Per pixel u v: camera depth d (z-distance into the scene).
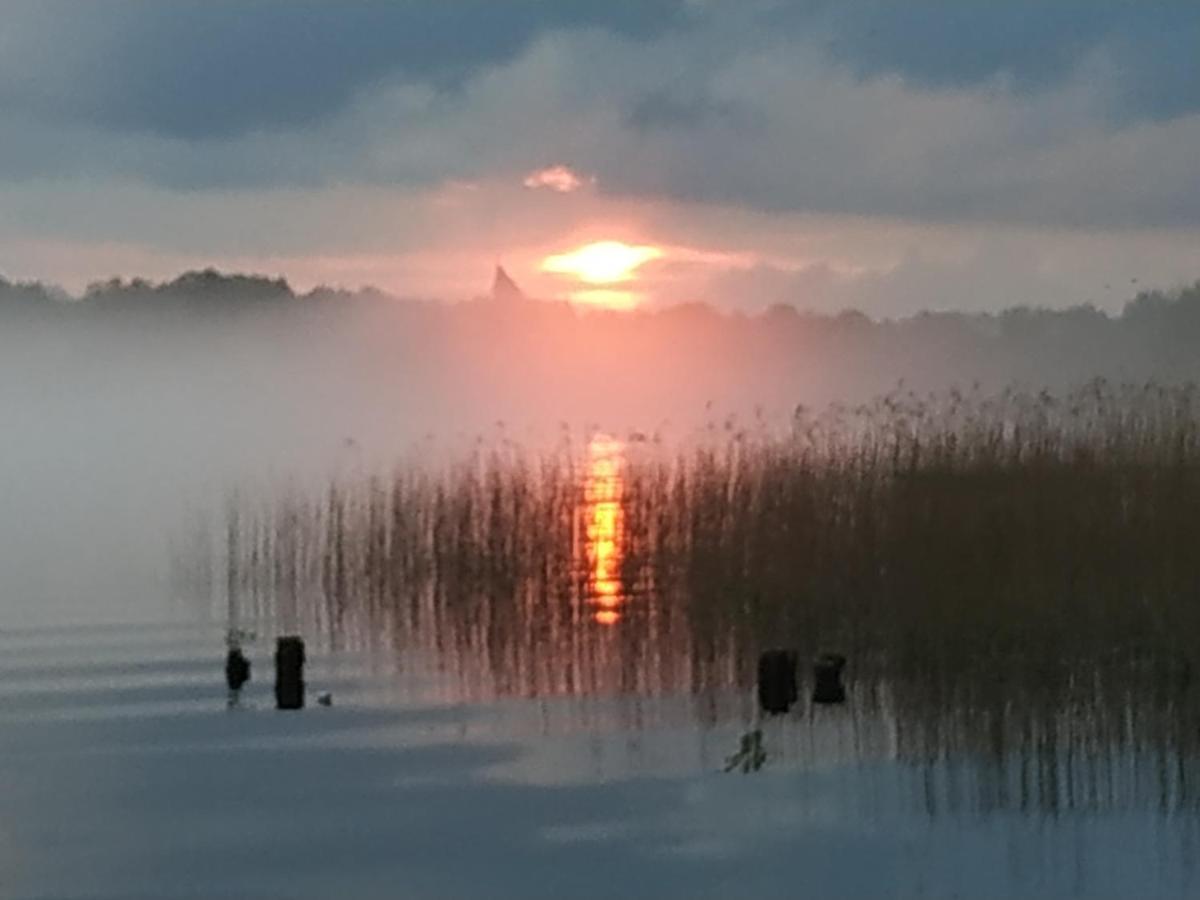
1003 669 15.88
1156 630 15.78
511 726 16.11
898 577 17.78
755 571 19.33
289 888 11.44
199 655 19.94
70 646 20.61
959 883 11.30
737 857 11.98
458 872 11.75
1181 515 17.50
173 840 12.38
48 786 13.91
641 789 13.69
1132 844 11.99
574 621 21.00
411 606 23.33
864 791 13.48
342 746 15.32
